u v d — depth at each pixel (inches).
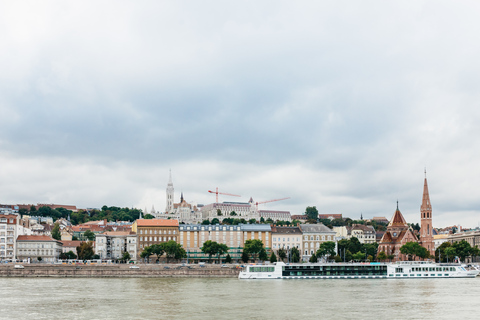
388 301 6368.1
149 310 5669.3
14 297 6663.4
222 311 5610.2
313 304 6112.2
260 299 6535.4
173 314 5423.2
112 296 6786.4
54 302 6225.4
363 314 5442.9
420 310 5698.8
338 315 5383.9
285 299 6530.5
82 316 5305.1
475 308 5836.6
